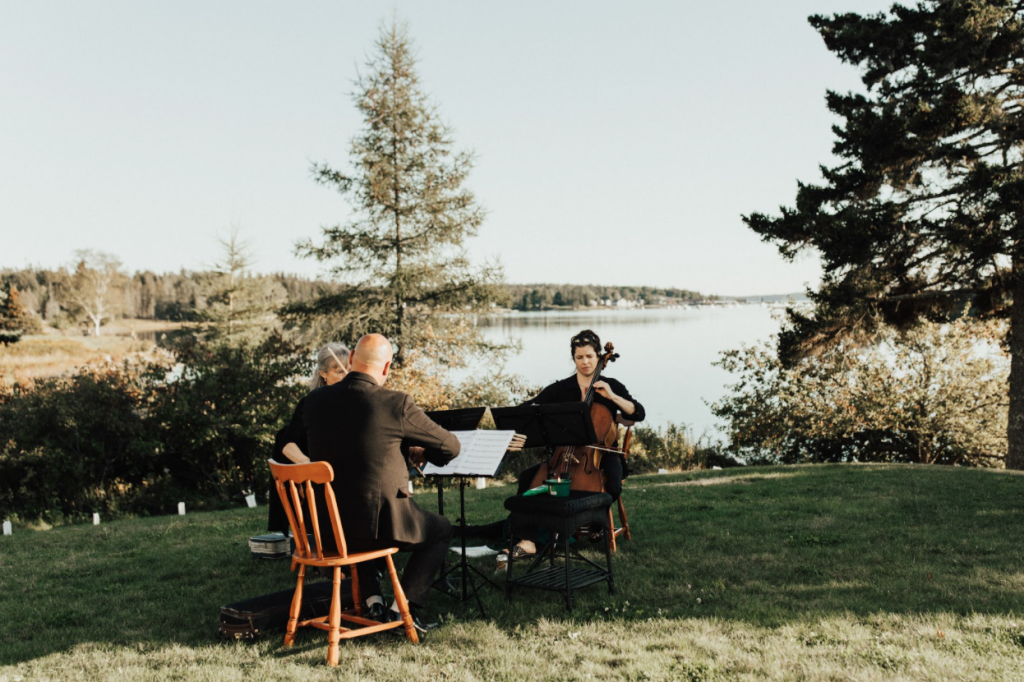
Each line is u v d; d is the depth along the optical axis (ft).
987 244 41.47
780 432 55.47
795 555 17.30
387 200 67.97
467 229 68.95
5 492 42.75
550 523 13.80
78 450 44.47
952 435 54.49
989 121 41.98
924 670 10.17
